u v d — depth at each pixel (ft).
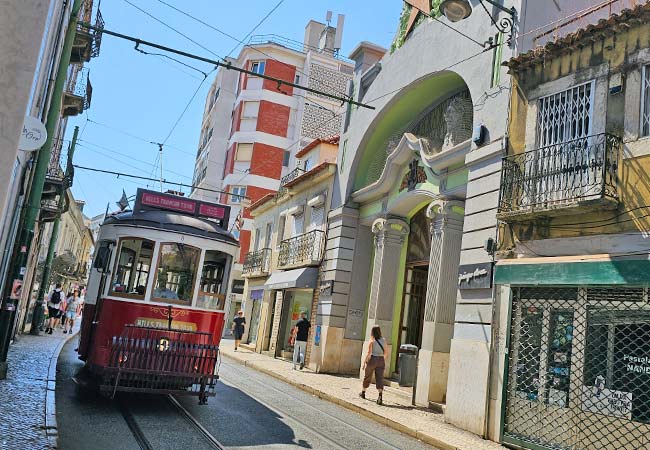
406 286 54.19
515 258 32.40
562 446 27.66
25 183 36.83
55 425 21.95
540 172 31.96
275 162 135.33
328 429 29.84
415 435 31.22
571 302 28.76
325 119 139.33
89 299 37.83
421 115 54.13
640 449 24.47
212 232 33.76
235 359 67.87
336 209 62.03
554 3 38.14
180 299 32.19
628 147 27.50
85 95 61.87
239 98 139.95
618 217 27.25
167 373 28.81
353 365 58.08
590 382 27.07
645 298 25.35
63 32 42.11
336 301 58.49
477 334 34.32
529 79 34.47
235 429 26.68
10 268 35.60
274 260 82.74
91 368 30.73
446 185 43.88
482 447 29.17
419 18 51.21
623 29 29.07
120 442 22.17
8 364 35.09
